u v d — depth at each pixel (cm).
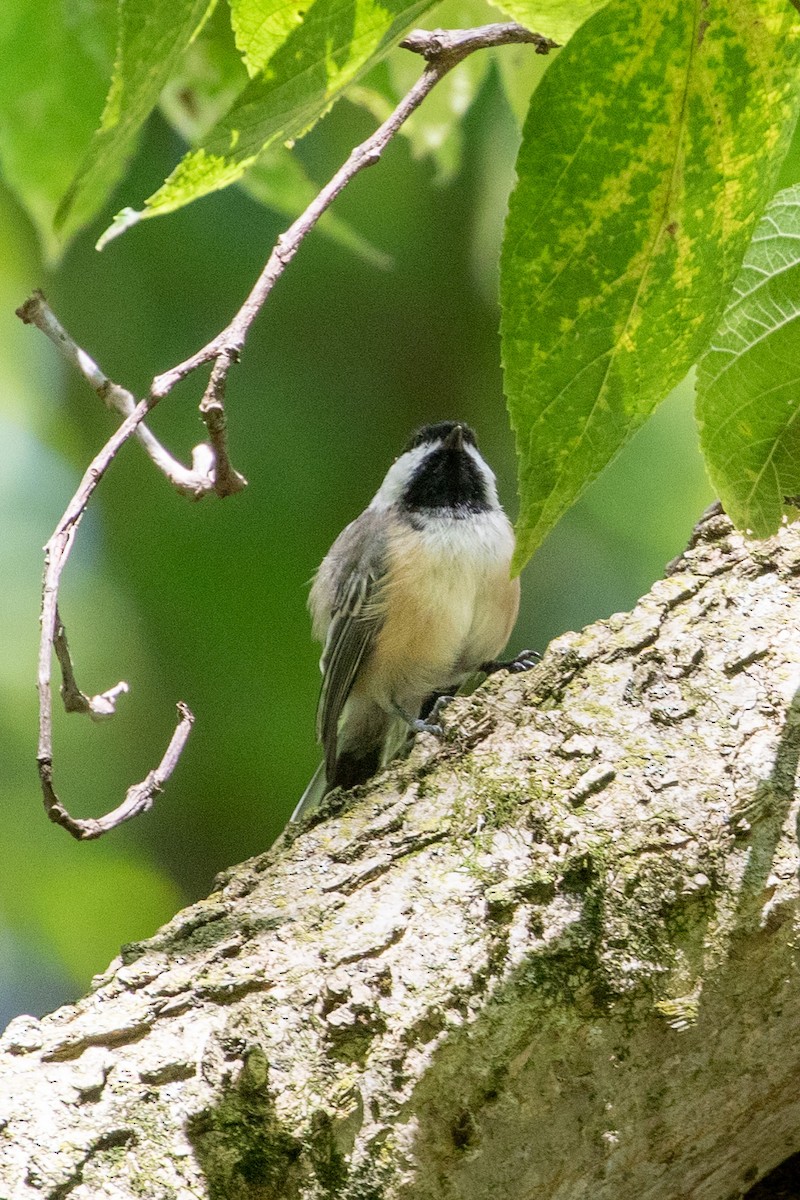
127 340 1069
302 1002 402
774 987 423
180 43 257
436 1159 390
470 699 502
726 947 420
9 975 1181
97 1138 369
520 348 300
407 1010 399
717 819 436
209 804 1103
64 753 1129
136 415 406
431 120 598
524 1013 404
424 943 415
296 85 264
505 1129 399
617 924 417
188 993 407
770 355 354
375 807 477
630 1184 427
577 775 456
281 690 1072
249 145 276
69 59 496
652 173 287
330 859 456
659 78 279
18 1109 372
